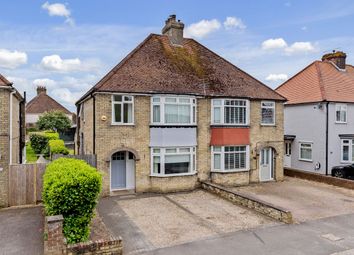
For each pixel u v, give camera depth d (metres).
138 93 16.62
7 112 13.85
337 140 24.30
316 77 26.47
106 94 16.27
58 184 8.46
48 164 13.05
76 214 8.76
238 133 19.03
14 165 13.88
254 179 19.95
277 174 20.84
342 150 24.30
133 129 16.80
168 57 19.58
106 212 13.24
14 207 13.65
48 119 45.62
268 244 9.79
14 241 9.73
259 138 20.14
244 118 19.39
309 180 21.09
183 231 10.91
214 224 11.68
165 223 11.79
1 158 13.66
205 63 20.62
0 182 13.62
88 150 18.34
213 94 18.44
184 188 17.55
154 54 19.30
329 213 13.27
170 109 17.39
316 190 17.95
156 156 17.20
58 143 25.58
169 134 17.20
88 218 8.91
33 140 30.77
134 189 17.12
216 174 18.55
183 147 17.59
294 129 26.75
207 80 19.28
